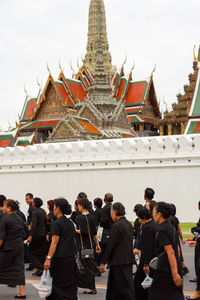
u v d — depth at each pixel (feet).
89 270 51.24
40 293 39.88
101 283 57.72
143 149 124.36
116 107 309.83
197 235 54.44
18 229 47.78
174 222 56.59
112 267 41.11
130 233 41.68
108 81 381.40
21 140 291.99
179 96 322.75
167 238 35.14
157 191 121.49
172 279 35.09
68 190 133.59
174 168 119.65
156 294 35.32
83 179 131.64
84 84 359.46
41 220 61.62
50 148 137.80
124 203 125.49
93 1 410.31
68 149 134.82
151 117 377.91
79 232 53.16
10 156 144.87
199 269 47.83
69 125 249.55
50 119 337.11
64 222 41.86
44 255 61.98
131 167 124.67
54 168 135.95
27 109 391.04
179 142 119.96
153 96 378.53
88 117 298.35
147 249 41.52
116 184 126.93
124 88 377.50
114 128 297.94
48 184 136.98
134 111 367.86
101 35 407.85
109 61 399.44
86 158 131.23
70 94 344.08
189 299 47.85
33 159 140.26
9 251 47.29
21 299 48.37
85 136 253.03
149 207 48.88
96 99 312.09
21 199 141.28
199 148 117.39
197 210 116.78
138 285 43.45
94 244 54.90
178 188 118.83
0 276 47.37
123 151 127.03
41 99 338.13
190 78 313.53
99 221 65.16
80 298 49.14
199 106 163.02
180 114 315.99
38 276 61.87
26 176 140.97
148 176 122.93
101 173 129.29
